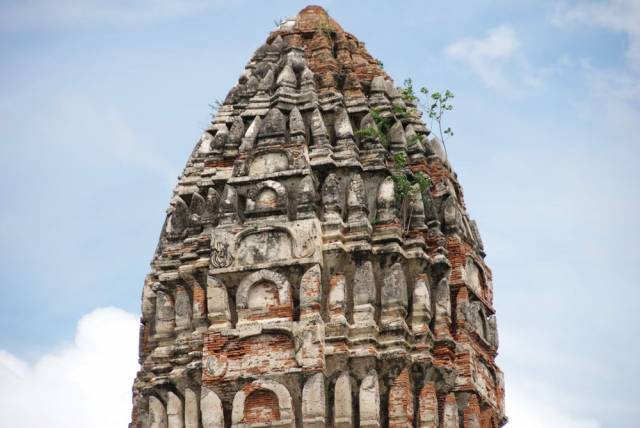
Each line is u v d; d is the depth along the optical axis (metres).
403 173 43.03
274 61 46.28
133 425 43.53
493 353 44.09
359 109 44.09
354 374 39.59
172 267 42.69
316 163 41.91
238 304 39.94
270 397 38.84
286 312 39.59
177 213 43.56
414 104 45.91
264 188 41.50
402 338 40.12
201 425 39.94
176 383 40.66
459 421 41.28
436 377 40.78
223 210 41.41
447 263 41.97
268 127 42.56
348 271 40.94
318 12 47.88
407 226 42.25
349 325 40.03
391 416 39.41
